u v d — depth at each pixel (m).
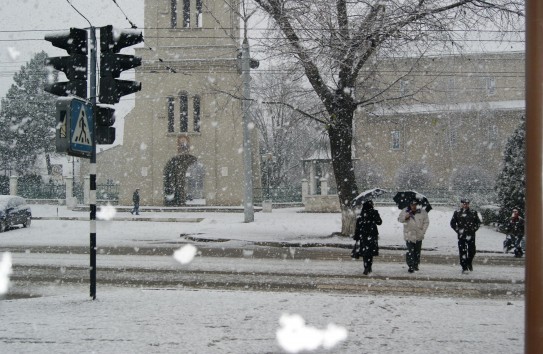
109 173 68.81
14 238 21.50
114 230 25.02
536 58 3.48
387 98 19.83
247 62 24.64
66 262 14.51
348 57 17.64
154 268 13.47
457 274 12.62
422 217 12.95
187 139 41.56
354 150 48.91
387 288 10.70
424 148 55.59
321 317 7.62
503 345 6.25
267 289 10.59
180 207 39.84
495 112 53.31
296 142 62.84
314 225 25.89
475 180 50.00
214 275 12.41
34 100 59.62
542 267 3.40
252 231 22.78
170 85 41.72
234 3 23.06
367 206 12.70
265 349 6.08
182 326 7.03
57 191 45.88
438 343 6.32
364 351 6.01
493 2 16.12
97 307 8.20
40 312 7.82
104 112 8.77
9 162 58.19
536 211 3.43
